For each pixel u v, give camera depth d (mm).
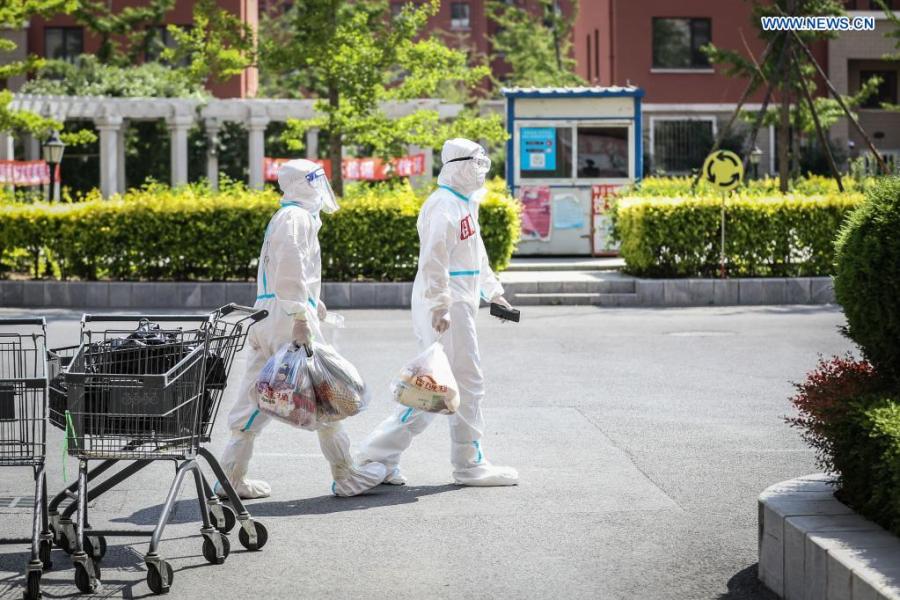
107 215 39688
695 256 40688
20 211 39906
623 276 42156
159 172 79250
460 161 15562
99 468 12609
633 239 41438
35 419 11430
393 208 39969
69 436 11508
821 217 40594
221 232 39625
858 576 9180
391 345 29422
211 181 70812
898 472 9883
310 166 14820
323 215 39906
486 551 12656
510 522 13812
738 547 12742
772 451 17672
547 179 50625
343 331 32281
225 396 22609
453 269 15547
